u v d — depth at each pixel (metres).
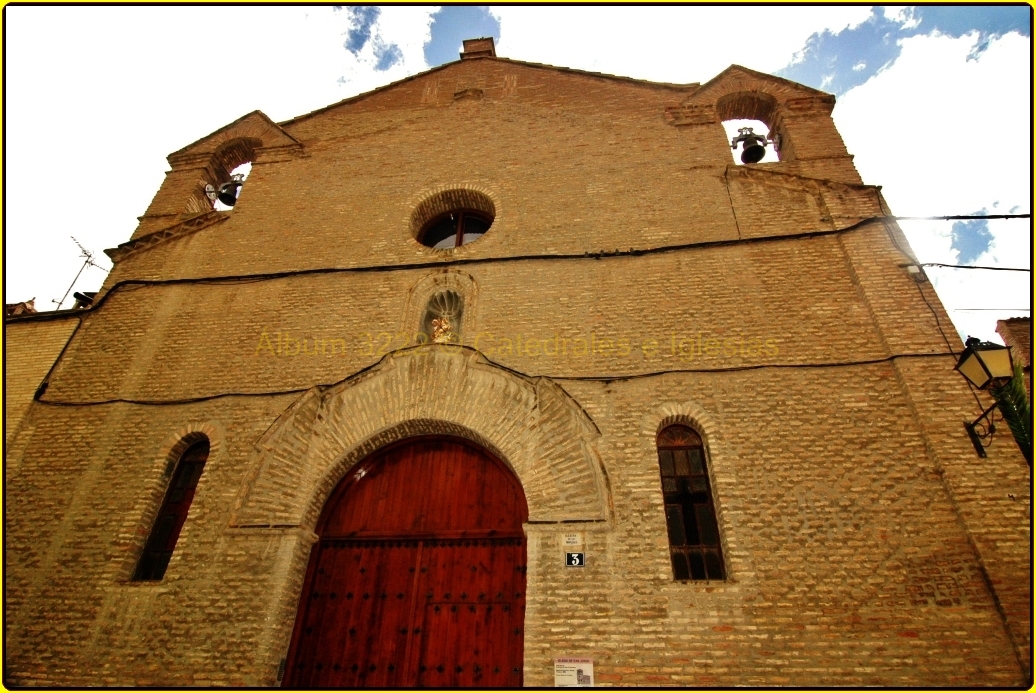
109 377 8.93
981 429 6.61
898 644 5.60
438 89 13.08
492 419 7.62
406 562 7.23
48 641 6.60
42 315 9.91
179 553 7.06
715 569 6.46
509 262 9.27
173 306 9.73
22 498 7.75
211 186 12.70
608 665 5.84
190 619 6.58
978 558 5.86
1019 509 6.04
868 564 6.05
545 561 6.52
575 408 7.45
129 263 10.59
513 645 6.48
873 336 7.64
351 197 11.06
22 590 6.99
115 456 8.04
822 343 7.70
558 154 10.95
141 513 7.48
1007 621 5.47
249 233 10.72
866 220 8.66
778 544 6.29
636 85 11.99
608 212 9.79
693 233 9.27
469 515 7.44
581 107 11.77
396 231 10.29
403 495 7.74
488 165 11.03
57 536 7.40
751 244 8.89
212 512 7.35
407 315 9.02
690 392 7.49
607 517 6.68
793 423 7.07
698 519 6.80
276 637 6.48
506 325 8.54
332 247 10.23
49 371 9.12
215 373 8.73
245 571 6.86
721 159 10.23
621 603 6.16
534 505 6.93
